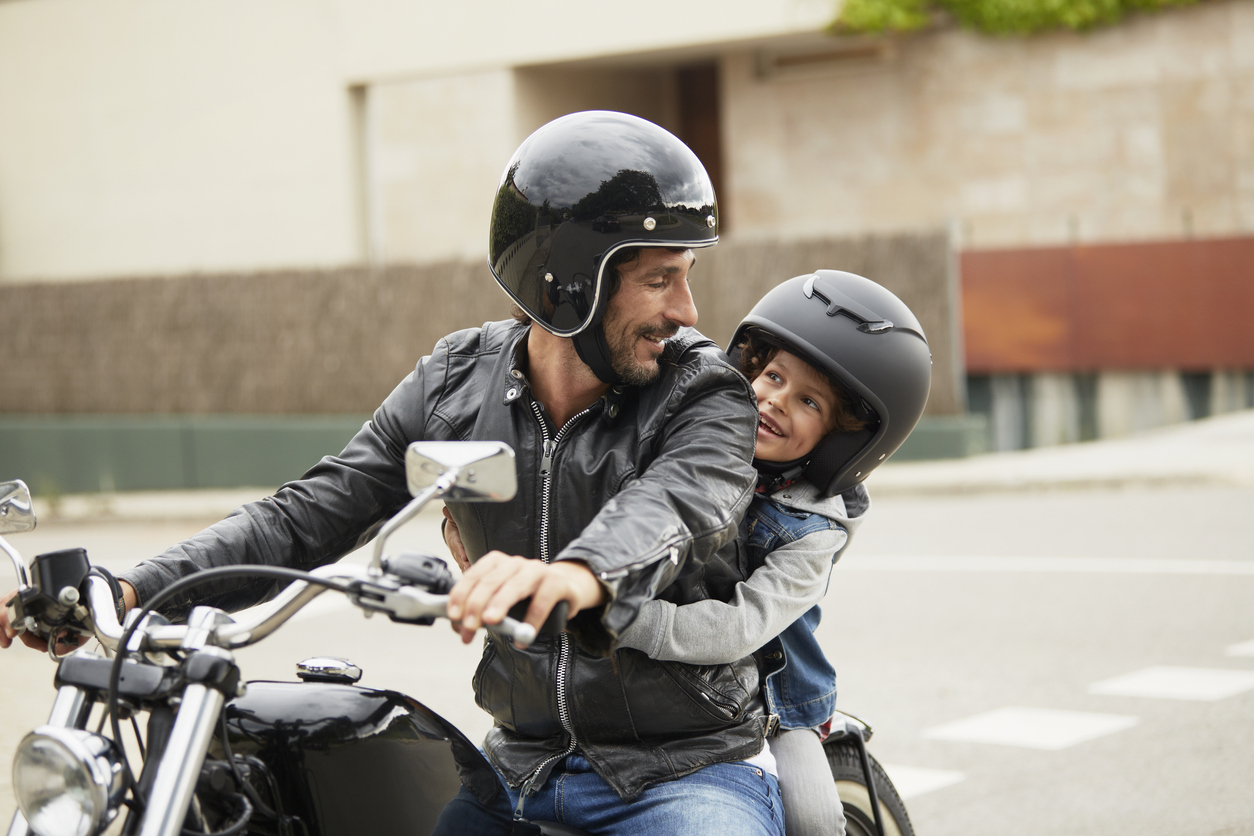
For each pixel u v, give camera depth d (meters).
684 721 4.30
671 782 4.29
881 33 40.94
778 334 5.05
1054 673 12.88
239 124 49.44
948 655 13.71
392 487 4.57
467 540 4.46
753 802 4.30
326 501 4.46
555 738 4.40
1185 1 37.62
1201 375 34.94
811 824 4.78
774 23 41.19
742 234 44.16
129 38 50.78
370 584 3.22
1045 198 39.81
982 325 36.66
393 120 47.06
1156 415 35.44
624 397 4.26
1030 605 15.95
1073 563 18.45
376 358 35.53
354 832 3.79
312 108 48.25
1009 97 40.09
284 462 35.31
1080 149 39.31
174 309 37.50
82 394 38.72
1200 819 8.98
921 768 10.28
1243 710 11.41
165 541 26.50
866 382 4.93
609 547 3.51
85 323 38.47
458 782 4.02
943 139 41.06
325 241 48.44
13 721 10.33
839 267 30.64
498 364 4.46
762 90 43.66
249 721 3.79
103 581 3.84
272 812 3.71
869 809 5.61
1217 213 37.84
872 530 22.39
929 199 41.34
